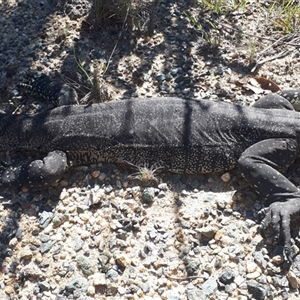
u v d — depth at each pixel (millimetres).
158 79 993
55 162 839
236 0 1150
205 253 745
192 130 841
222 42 1064
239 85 980
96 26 1090
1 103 989
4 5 1162
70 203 818
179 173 850
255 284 704
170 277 724
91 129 862
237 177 838
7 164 895
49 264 748
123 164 867
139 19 1090
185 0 1156
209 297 698
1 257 766
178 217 788
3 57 1057
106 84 991
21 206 825
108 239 769
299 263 725
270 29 1094
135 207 801
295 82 987
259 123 835
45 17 1129
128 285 718
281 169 827
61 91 954
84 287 716
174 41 1069
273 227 745
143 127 851
